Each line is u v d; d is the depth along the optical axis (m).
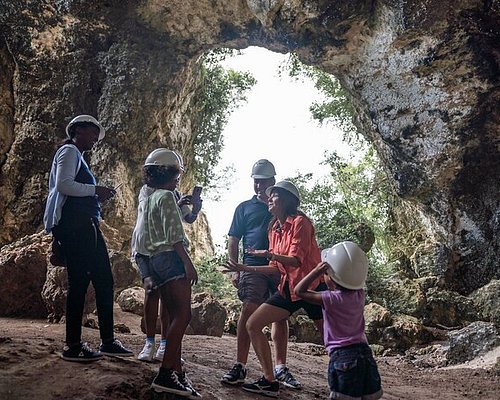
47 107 16.55
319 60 15.88
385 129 15.76
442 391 7.79
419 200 16.75
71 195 5.10
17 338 5.89
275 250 5.86
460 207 16.09
